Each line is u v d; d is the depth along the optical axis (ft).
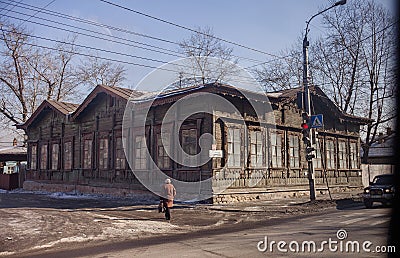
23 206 66.64
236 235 37.99
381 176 66.18
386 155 148.97
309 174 68.95
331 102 93.45
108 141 88.07
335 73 127.24
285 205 64.39
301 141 86.02
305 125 68.59
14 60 147.23
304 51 69.10
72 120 96.68
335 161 97.35
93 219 50.01
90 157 92.94
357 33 122.31
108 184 86.99
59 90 161.99
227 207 61.57
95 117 92.48
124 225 45.55
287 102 81.20
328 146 95.50
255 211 57.77
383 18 118.11
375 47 119.55
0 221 47.73
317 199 73.46
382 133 127.34
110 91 84.84
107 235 39.68
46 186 107.24
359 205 67.51
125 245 34.58
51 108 105.50
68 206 65.98
